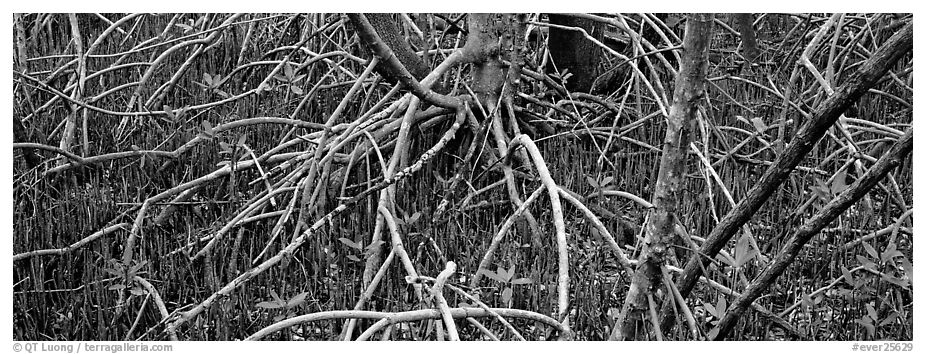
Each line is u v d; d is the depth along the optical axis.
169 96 5.04
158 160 3.98
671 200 2.35
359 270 3.27
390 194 3.35
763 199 2.36
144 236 3.46
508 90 3.79
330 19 4.89
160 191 4.01
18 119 3.84
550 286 2.98
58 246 3.50
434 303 2.44
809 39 4.94
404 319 2.31
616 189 3.92
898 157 2.11
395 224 3.04
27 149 3.81
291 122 3.81
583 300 3.00
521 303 3.08
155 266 3.41
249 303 3.15
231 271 3.17
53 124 4.52
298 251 3.44
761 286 2.38
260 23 5.51
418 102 3.58
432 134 3.88
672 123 2.28
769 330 3.06
